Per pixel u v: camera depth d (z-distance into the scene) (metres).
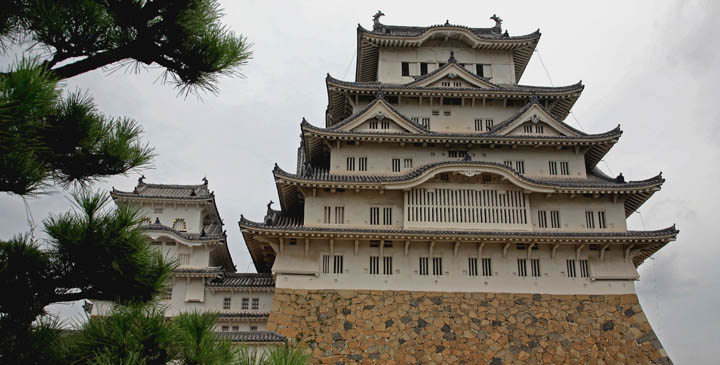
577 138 46.78
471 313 41.19
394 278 42.09
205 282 45.84
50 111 9.34
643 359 40.25
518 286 42.25
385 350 39.66
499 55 55.84
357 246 42.50
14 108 8.44
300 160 64.06
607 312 41.78
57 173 11.77
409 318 40.78
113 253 10.84
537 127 48.00
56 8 11.11
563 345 40.44
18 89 8.50
